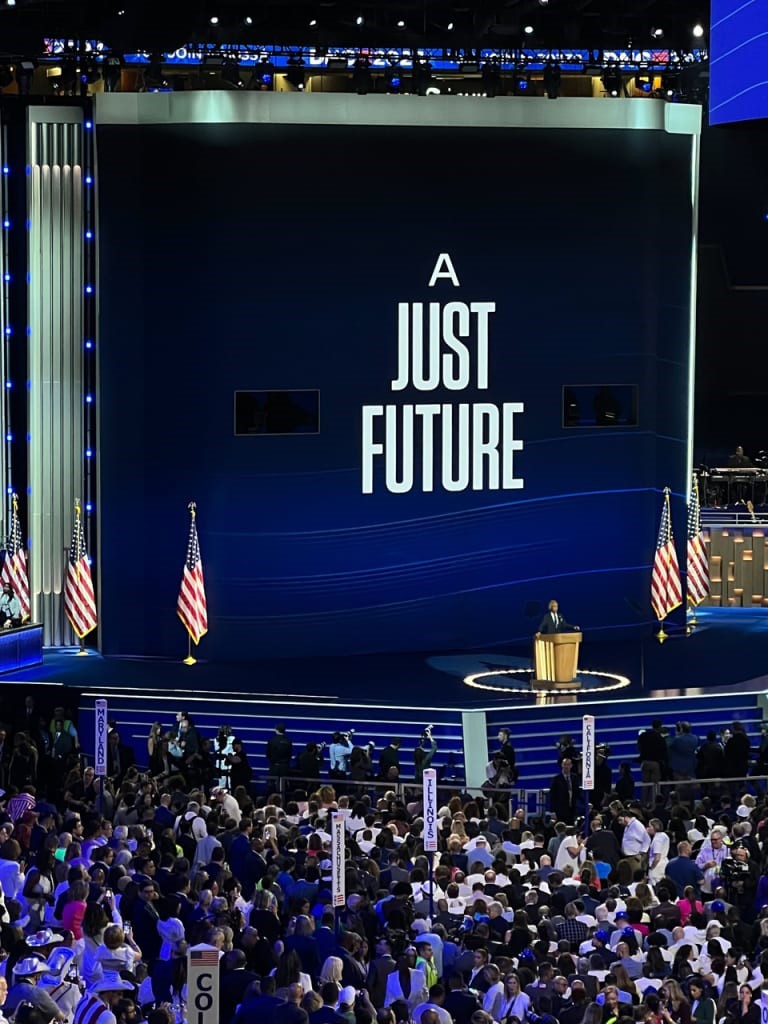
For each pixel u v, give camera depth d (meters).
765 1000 14.71
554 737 33.34
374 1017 14.95
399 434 39.59
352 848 22.12
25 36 37.91
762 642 40.81
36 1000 14.59
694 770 30.44
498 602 40.34
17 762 29.69
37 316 39.59
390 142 39.06
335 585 39.66
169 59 41.00
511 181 39.66
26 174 39.31
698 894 20.05
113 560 39.44
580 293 40.22
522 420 40.12
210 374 38.88
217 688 35.88
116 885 19.14
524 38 39.81
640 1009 14.84
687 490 41.84
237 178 38.56
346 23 39.44
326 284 39.06
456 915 19.03
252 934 17.02
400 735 33.25
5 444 39.75
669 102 40.84
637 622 41.28
